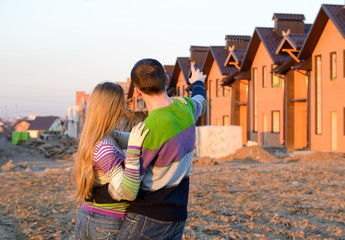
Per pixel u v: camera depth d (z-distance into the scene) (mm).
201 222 6441
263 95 31453
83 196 2568
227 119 37469
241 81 35531
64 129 110312
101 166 2486
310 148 25844
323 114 24766
